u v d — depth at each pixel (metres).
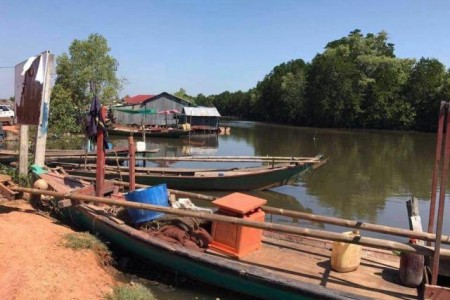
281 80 82.44
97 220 8.73
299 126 76.31
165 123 58.62
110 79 54.44
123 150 22.98
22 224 8.63
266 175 16.95
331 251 8.09
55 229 8.69
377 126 66.69
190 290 7.62
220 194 16.77
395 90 64.81
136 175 16.47
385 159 29.70
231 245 7.77
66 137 37.50
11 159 18.31
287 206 15.54
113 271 7.94
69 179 11.52
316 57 80.44
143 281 7.87
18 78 11.31
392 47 77.31
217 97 132.12
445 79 61.31
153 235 8.14
